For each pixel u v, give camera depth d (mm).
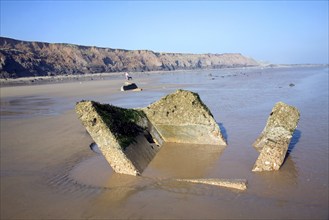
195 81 64125
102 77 104188
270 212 8172
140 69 161125
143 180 10664
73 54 138250
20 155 14359
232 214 8172
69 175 11594
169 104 14727
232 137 15320
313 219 7777
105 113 11828
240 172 10852
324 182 9742
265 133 13609
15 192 10336
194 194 9391
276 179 10125
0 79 86625
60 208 9094
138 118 13750
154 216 8320
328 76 64062
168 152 13539
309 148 12914
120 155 11219
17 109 30469
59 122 22000
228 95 33031
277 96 30406
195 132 14406
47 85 67625
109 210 8789
